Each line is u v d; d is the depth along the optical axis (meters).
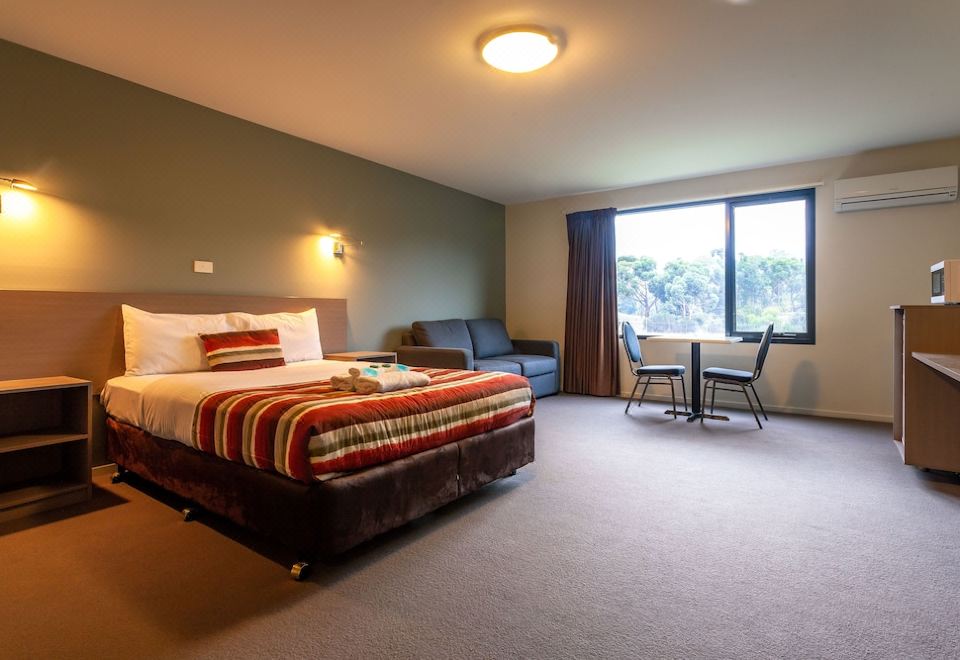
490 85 3.20
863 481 2.90
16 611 1.66
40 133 2.83
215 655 1.45
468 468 2.47
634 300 5.84
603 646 1.48
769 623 1.59
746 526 2.30
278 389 2.40
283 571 1.92
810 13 2.43
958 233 4.21
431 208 5.53
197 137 3.52
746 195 5.08
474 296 6.16
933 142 4.24
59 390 2.81
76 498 2.58
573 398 5.72
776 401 4.97
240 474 2.06
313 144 4.30
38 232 2.83
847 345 4.64
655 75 3.06
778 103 3.47
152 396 2.56
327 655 1.45
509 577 1.87
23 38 2.68
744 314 5.18
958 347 2.88
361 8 2.40
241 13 2.44
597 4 2.36
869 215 4.52
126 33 2.62
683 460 3.32
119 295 3.08
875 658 1.43
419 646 1.48
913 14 2.44
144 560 2.00
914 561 1.97
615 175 5.27
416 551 2.08
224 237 3.69
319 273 4.38
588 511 2.48
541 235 6.41
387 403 2.14
